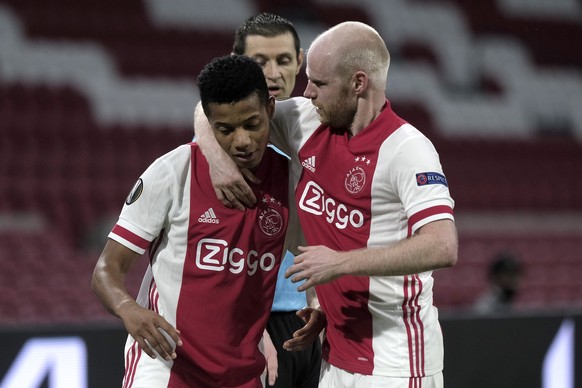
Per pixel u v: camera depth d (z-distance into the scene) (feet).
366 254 30.25
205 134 33.55
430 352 34.42
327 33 32.89
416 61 225.56
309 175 34.35
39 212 146.41
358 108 32.94
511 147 201.57
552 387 59.47
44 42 189.88
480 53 232.53
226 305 33.73
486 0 244.42
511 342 58.95
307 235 34.73
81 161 161.27
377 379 33.99
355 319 34.40
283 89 42.55
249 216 33.63
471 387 58.08
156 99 185.16
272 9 226.38
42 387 52.95
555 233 166.20
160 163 33.24
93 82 183.73
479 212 180.96
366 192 32.73
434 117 208.13
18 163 156.56
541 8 248.93
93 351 53.72
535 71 231.09
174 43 204.33
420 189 31.27
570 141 206.90
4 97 173.58
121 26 201.36
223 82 30.35
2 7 193.57
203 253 33.40
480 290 124.67
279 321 41.78
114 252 32.86
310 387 43.32
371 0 235.61
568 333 59.93
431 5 238.68
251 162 32.12
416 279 33.81
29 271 118.93
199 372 34.14
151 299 34.24
